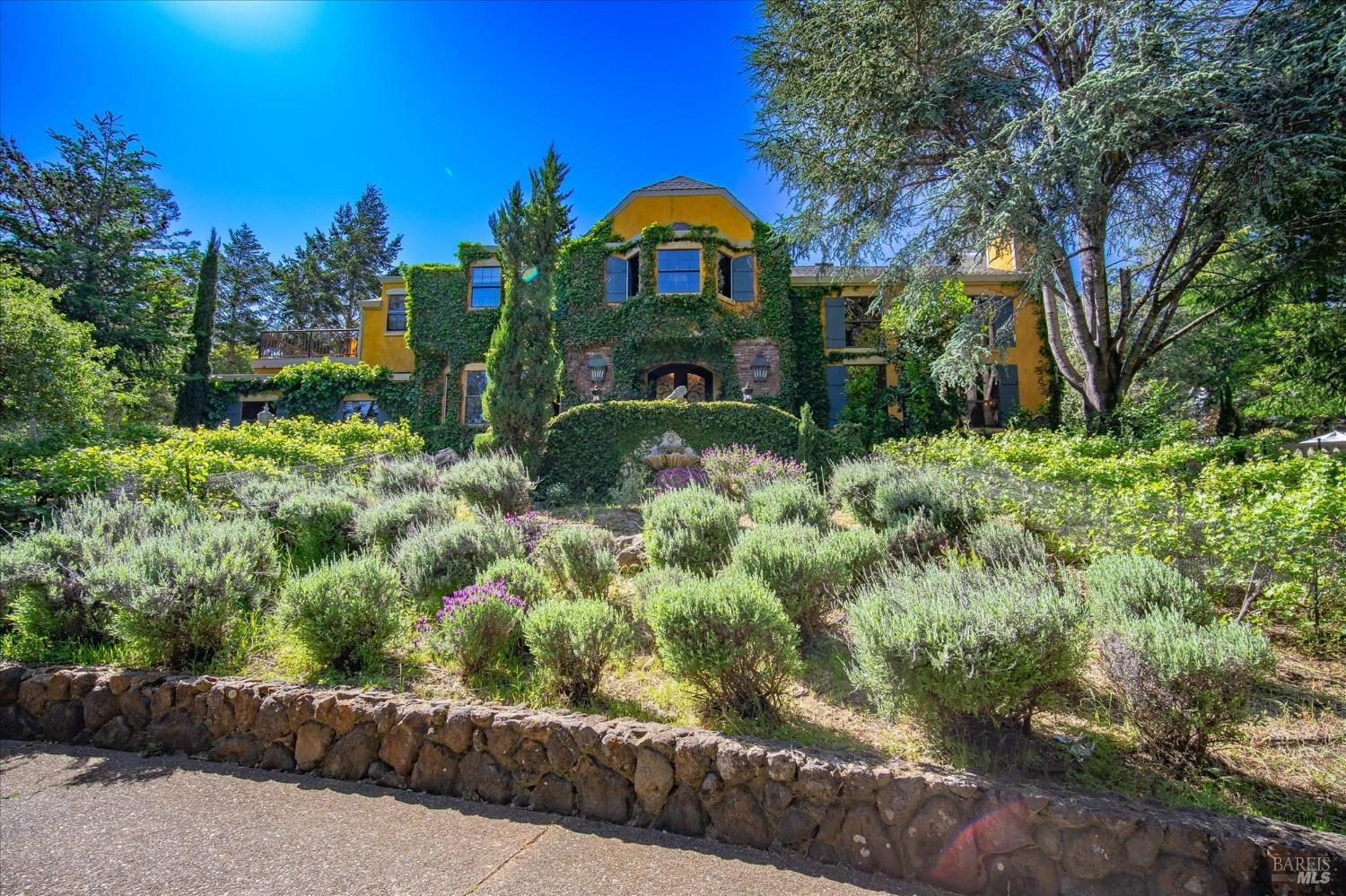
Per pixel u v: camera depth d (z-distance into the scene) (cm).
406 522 631
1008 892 237
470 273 2180
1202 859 226
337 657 402
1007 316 2091
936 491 612
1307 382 1547
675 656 337
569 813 300
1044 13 1149
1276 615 429
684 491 651
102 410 1421
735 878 250
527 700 359
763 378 1950
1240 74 988
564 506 1159
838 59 1227
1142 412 1318
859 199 1391
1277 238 1221
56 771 345
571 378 2009
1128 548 508
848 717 340
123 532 557
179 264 2352
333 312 4534
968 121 1295
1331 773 281
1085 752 291
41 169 2138
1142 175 1213
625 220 2198
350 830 286
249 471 871
